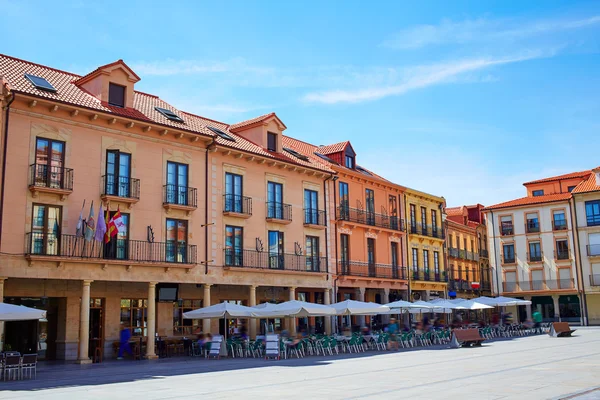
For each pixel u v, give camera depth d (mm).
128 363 24031
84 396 13719
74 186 24547
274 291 35781
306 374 18375
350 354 28266
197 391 14375
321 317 38969
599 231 55719
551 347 28672
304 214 36094
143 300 28922
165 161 28234
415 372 18188
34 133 23594
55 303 26453
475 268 62219
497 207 62281
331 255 37719
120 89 27844
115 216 24547
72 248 23875
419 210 49125
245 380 16859
